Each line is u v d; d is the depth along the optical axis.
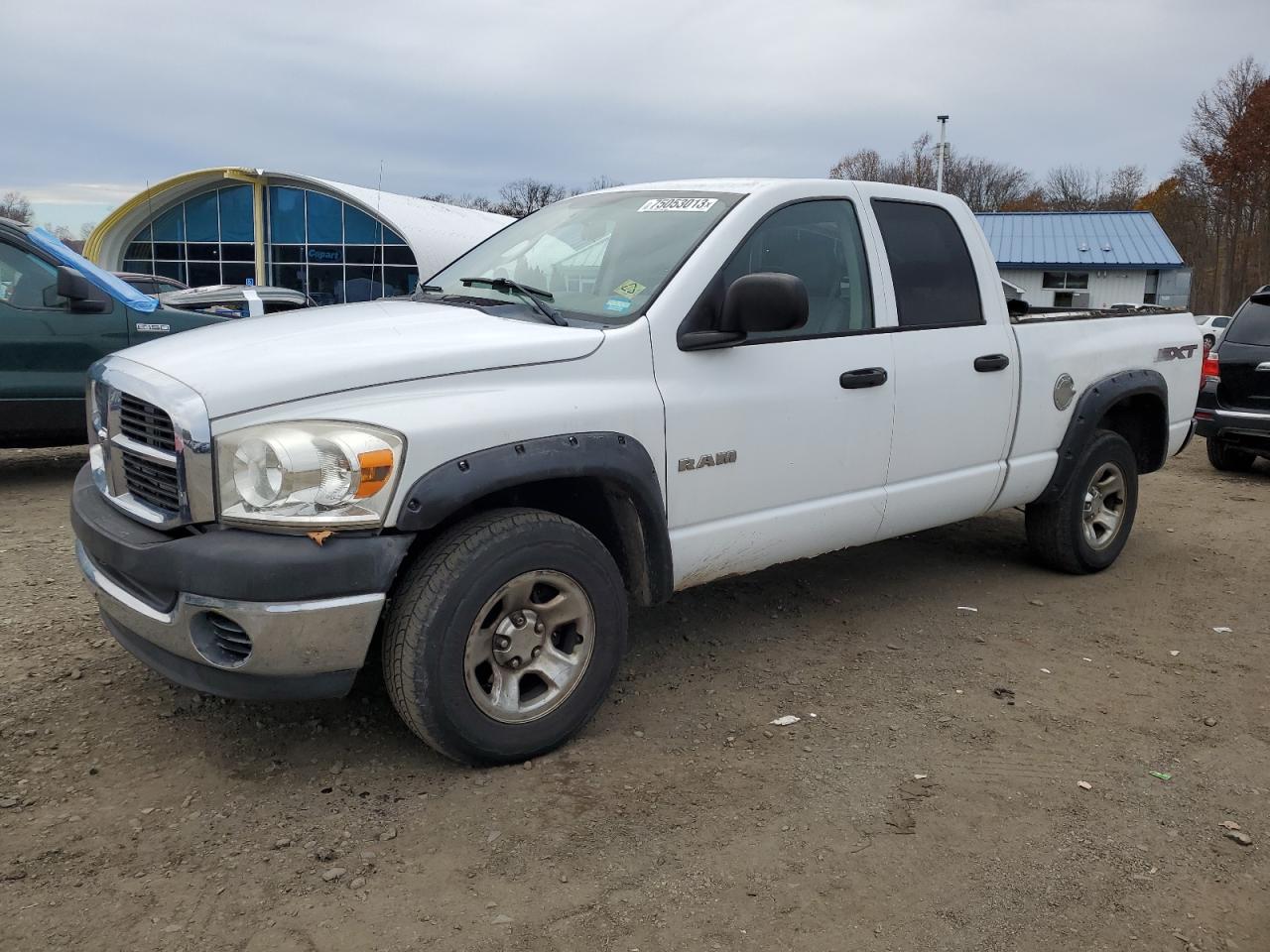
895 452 4.27
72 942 2.35
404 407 2.91
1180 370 5.81
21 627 4.23
